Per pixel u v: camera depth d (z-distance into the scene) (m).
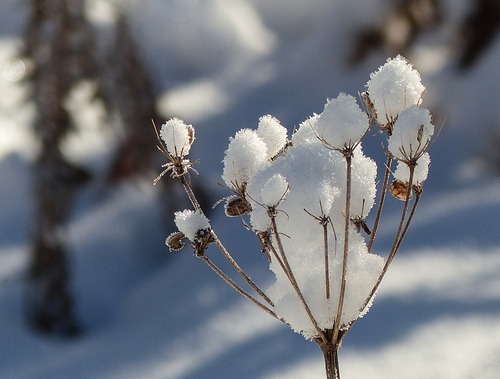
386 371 1.15
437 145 2.18
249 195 0.48
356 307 0.48
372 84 0.48
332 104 0.47
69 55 1.87
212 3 4.11
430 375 1.11
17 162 2.71
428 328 1.27
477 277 1.46
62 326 1.88
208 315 1.67
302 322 0.48
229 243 2.09
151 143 2.21
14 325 1.89
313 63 3.07
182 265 2.16
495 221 1.69
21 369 1.65
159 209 2.40
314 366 1.24
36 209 1.89
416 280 1.49
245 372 1.30
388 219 1.86
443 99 2.21
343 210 0.48
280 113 2.96
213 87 3.63
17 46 1.88
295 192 0.48
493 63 2.13
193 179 2.44
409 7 2.52
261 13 4.09
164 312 1.86
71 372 1.58
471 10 2.29
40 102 1.86
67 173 1.88
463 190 1.96
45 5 1.85
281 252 0.47
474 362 1.11
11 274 2.03
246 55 3.86
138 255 2.28
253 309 1.63
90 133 2.11
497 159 2.05
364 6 2.74
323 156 0.48
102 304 2.06
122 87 2.07
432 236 1.69
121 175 2.37
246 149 0.48
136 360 1.57
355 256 0.48
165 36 3.93
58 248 1.90
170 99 3.47
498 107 2.07
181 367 1.46
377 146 2.21
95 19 1.96
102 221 2.38
